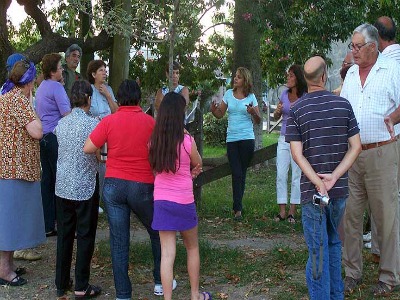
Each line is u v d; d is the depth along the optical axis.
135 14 8.05
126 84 5.03
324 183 4.38
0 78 9.69
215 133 18.47
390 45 5.65
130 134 4.93
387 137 5.14
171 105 4.75
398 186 5.43
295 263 6.31
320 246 4.43
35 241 5.86
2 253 5.79
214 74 13.50
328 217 4.58
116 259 5.06
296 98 7.90
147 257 6.47
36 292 5.70
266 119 23.83
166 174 4.79
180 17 8.17
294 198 8.16
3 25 9.65
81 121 5.28
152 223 4.85
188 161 4.80
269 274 5.98
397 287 5.48
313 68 4.53
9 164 5.61
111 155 5.00
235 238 7.52
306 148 4.52
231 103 8.40
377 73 5.14
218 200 9.71
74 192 5.23
